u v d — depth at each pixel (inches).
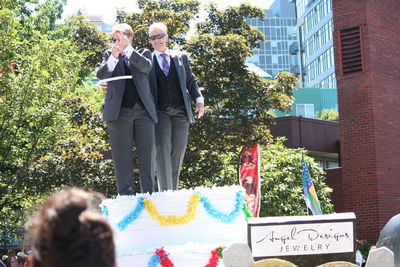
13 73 945.5
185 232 293.1
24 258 762.2
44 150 901.8
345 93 925.8
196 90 357.4
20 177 829.2
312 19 3693.4
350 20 927.0
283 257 254.2
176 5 879.1
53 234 87.4
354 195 909.2
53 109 882.1
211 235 294.8
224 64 821.2
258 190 788.6
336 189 1128.2
